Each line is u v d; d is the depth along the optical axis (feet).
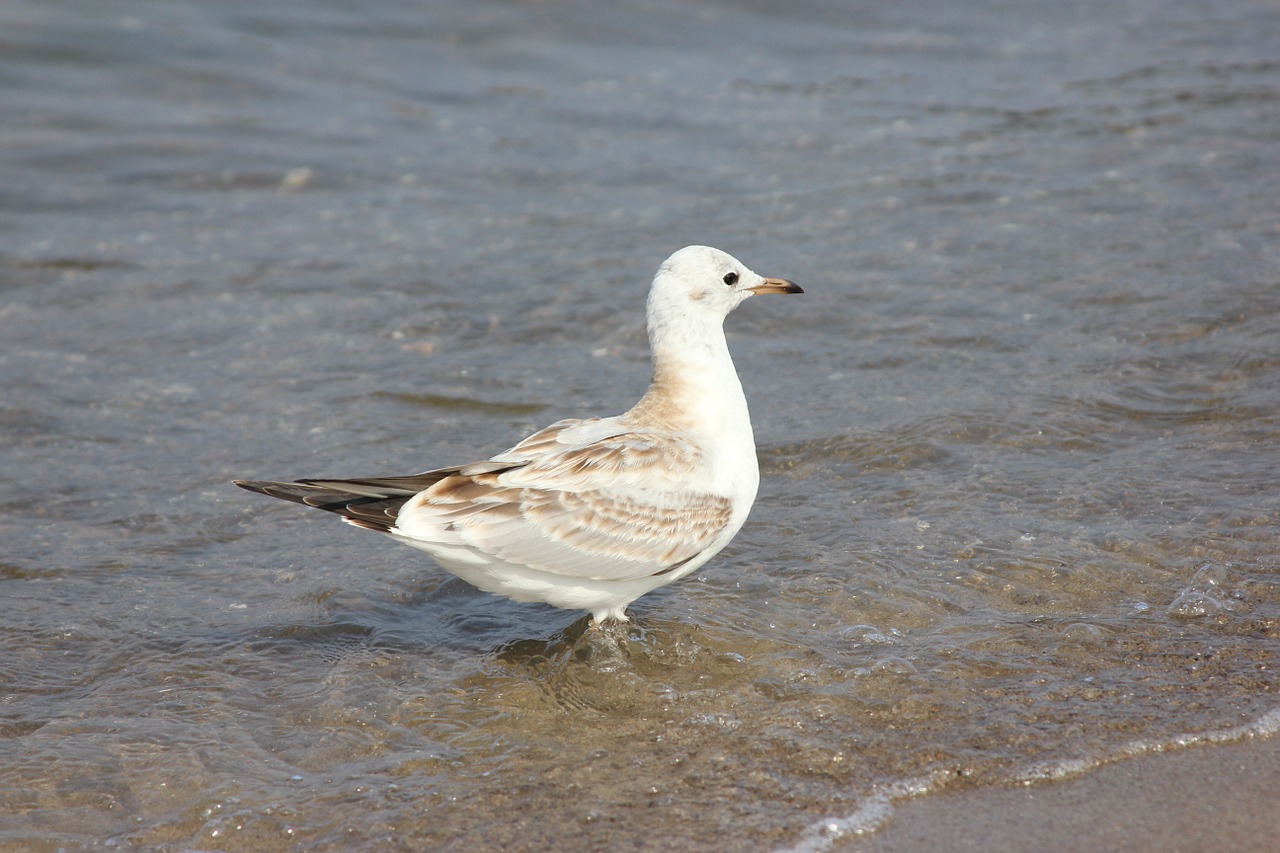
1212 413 44.21
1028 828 25.08
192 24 88.22
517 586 31.40
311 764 28.45
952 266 58.03
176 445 45.32
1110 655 31.04
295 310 56.34
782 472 42.39
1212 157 69.72
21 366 51.24
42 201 67.46
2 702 30.96
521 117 79.92
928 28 96.22
